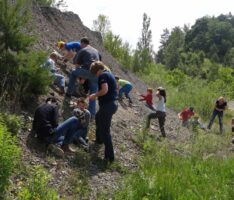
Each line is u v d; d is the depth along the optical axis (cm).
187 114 1544
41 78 865
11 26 870
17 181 623
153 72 2908
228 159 1048
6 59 840
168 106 1958
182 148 1122
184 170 880
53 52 1198
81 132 834
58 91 1015
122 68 2023
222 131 1645
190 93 2389
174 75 3133
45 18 1623
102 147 881
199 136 1262
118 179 776
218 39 11012
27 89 855
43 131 759
